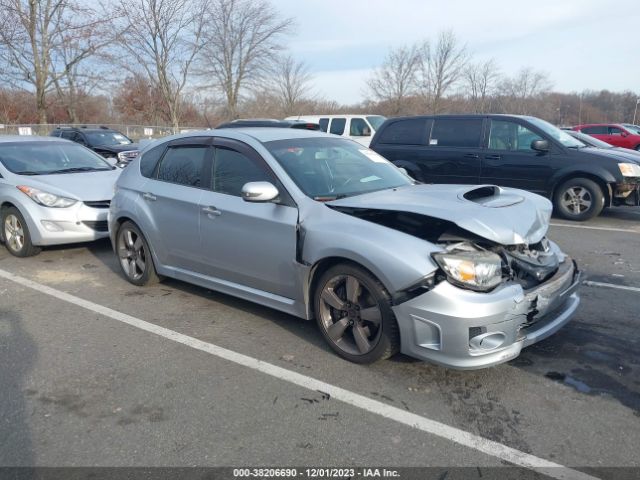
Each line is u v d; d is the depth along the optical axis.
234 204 4.24
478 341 3.10
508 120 8.99
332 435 2.89
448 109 37.41
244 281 4.34
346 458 2.70
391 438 2.86
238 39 35.06
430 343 3.21
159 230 4.96
